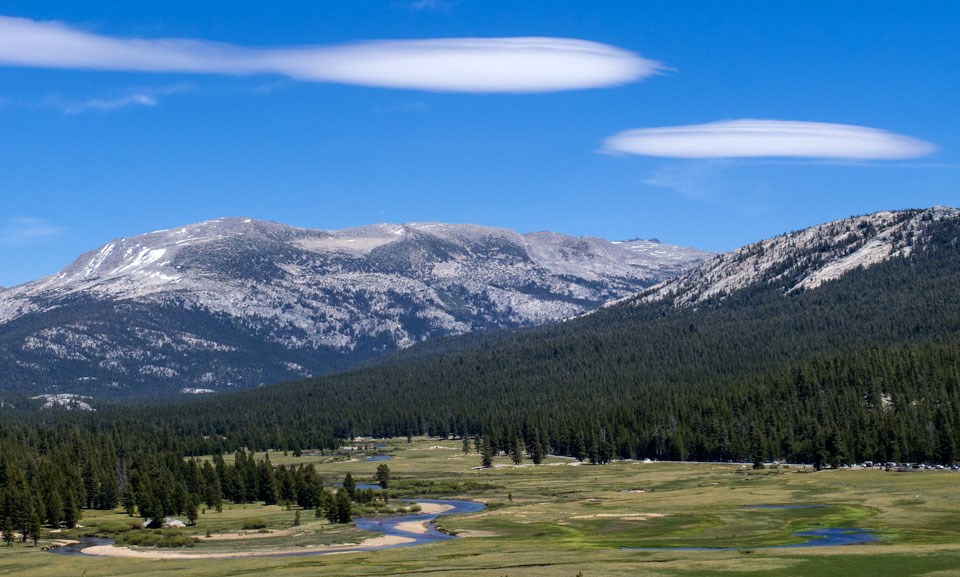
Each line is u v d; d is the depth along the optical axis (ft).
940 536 556.10
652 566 479.41
